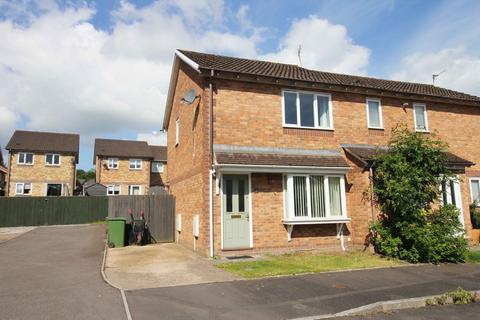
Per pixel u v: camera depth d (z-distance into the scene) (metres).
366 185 12.59
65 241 16.75
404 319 6.11
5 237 19.22
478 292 7.46
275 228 12.35
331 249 12.88
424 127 15.70
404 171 11.50
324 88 13.80
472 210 15.41
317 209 12.72
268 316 6.12
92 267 10.45
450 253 11.04
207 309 6.46
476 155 16.67
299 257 11.54
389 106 15.22
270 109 13.11
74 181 37.28
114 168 39.44
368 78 18.97
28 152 34.94
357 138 14.33
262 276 8.87
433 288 7.91
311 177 12.80
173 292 7.51
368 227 12.36
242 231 12.07
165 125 21.06
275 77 12.91
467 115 16.84
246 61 16.44
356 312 6.37
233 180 12.23
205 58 14.88
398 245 11.41
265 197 12.38
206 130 12.09
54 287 8.12
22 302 6.97
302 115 13.68
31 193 34.38
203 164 11.92
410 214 11.43
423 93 15.55
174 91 18.22
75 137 39.00
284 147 13.09
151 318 6.01
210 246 11.52
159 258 11.81
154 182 42.28
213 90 12.45
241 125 12.60
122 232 15.67
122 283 8.30
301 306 6.65
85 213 28.70
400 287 7.97
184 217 15.21
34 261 11.65
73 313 6.29
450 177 12.41
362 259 11.19
